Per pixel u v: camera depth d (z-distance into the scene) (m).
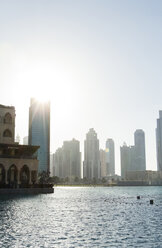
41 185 101.75
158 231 31.08
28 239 26.11
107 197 110.56
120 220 40.41
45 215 44.25
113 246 24.11
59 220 39.19
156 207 64.06
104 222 38.06
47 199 81.00
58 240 26.06
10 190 92.62
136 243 25.23
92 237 27.61
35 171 105.56
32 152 112.19
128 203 77.19
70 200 85.81
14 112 116.56
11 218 39.22
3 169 108.81
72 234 28.94
